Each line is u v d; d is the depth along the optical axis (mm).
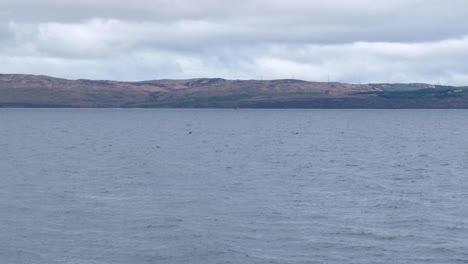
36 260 27328
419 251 28719
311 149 88125
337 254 28359
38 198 42062
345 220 35312
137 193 44719
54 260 27344
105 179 52375
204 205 39812
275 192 45531
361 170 60594
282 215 36656
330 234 31969
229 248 29156
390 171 59594
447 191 46000
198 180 52094
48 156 74250
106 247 29375
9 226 33281
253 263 27125
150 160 69812
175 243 30047
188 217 35906
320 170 60469
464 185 49219
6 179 51875
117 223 34219
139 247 29406
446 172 58469
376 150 86562
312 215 36656
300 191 46094
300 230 32844
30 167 61406
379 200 41781
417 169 61250
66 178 52906
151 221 34625
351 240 30734
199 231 32375
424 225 33906
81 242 30219
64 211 37406
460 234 31891
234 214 36906
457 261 27203
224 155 77375
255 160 70812
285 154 79312
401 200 41656
